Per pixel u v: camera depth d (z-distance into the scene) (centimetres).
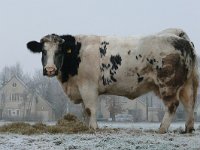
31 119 8044
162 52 1381
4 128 1496
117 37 1491
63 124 1520
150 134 1313
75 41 1501
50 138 1193
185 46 1382
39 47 1503
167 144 1042
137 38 1453
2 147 1024
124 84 1446
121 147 991
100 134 1306
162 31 1452
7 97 8500
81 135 1268
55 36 1466
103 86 1471
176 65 1371
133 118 7481
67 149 978
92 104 1471
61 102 8012
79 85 1487
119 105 7156
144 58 1407
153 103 8038
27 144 1071
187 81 1404
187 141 1112
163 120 1377
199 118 6612
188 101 1403
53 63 1443
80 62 1481
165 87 1375
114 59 1447
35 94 8231
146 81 1420
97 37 1504
